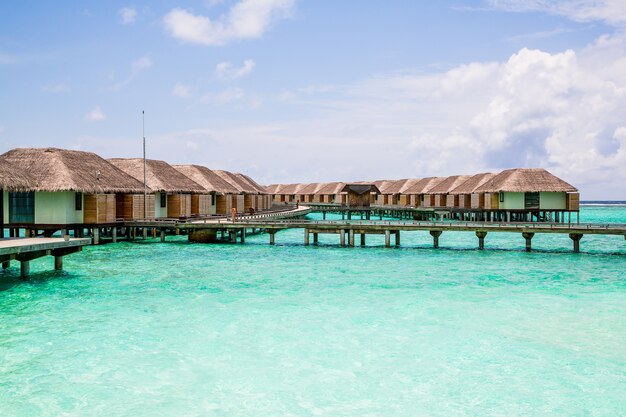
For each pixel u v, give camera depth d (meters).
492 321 15.66
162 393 10.63
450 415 9.77
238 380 11.28
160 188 40.31
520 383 11.15
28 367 11.91
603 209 157.00
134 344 13.51
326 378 11.39
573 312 16.72
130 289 20.20
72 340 13.80
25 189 26.33
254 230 50.12
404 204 83.94
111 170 37.44
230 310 16.95
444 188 71.00
